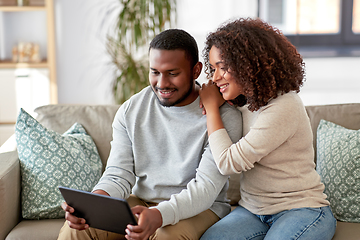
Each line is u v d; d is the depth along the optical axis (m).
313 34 4.56
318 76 4.45
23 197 1.70
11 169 1.63
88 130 1.98
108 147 1.95
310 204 1.42
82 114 2.02
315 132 1.92
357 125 1.89
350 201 1.63
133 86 3.44
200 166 1.48
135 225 1.22
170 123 1.56
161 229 1.34
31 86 3.91
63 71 4.31
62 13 4.20
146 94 1.63
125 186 1.53
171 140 1.56
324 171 1.73
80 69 4.32
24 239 1.54
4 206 1.56
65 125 1.99
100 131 1.97
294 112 1.41
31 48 4.05
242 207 1.57
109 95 4.36
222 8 4.33
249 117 1.53
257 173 1.48
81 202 1.24
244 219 1.47
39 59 4.06
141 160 1.59
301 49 4.57
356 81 4.45
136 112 1.60
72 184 1.71
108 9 4.21
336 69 4.44
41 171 1.70
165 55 1.41
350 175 1.64
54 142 1.75
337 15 4.54
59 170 1.71
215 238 1.37
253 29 1.43
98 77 4.34
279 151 1.44
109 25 4.25
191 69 1.48
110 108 2.04
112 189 1.47
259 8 4.31
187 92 1.49
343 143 1.73
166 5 3.50
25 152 1.73
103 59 4.31
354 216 1.62
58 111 2.03
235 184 1.85
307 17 4.51
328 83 4.46
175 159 1.55
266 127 1.39
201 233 1.43
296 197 1.44
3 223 1.55
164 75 1.44
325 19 4.54
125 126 1.62
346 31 4.57
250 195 1.52
